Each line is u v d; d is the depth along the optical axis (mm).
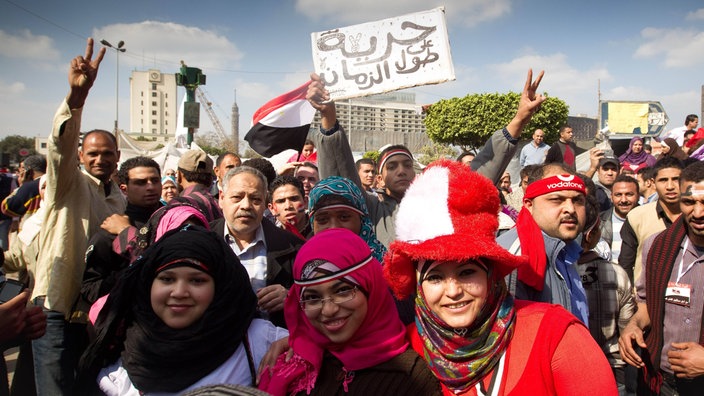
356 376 1617
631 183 4625
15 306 2131
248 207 2689
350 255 1653
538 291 2096
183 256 1822
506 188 6668
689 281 2510
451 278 1468
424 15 3072
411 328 1761
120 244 2857
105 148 3658
